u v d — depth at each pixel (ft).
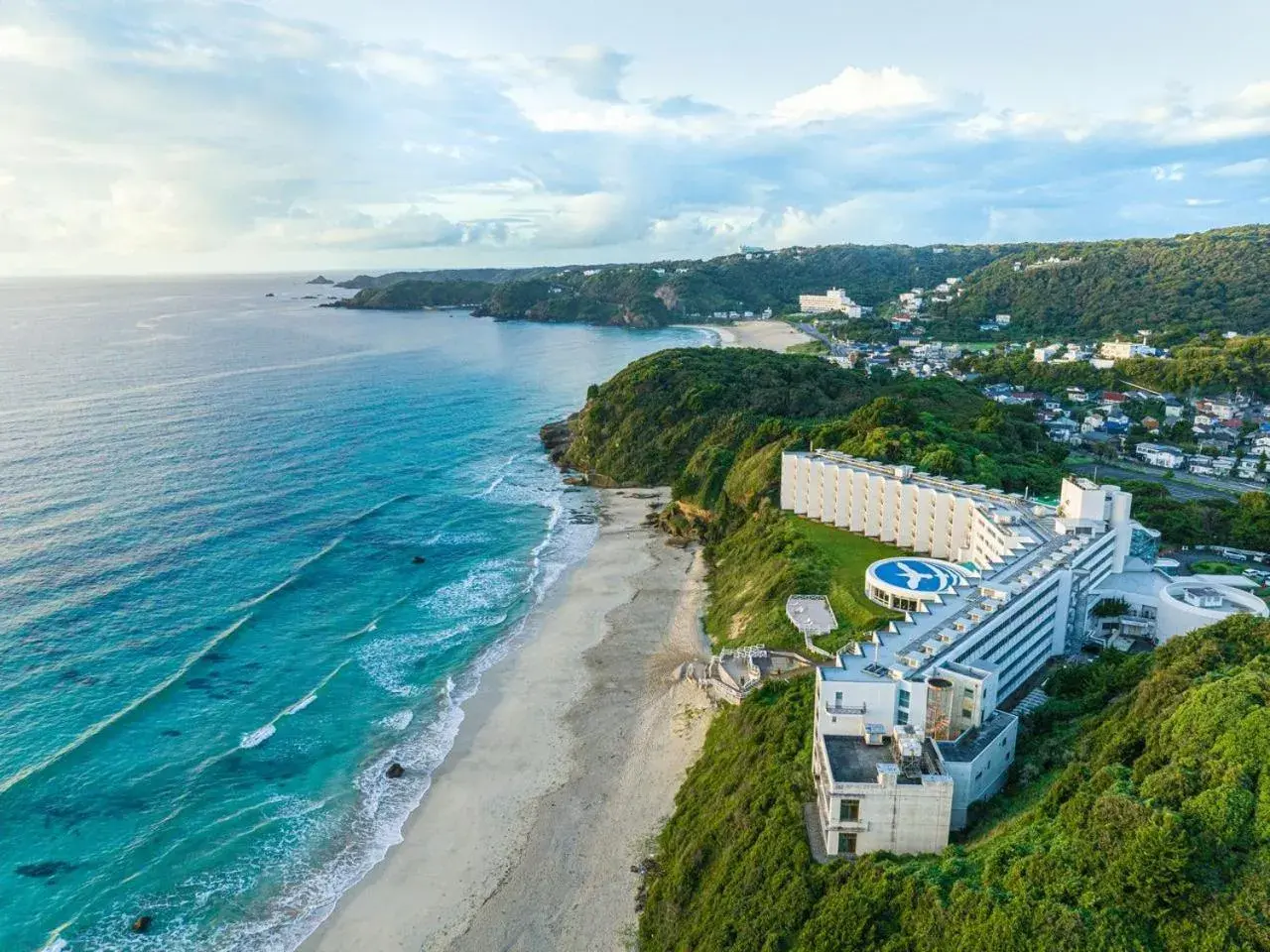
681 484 506.89
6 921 195.62
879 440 431.43
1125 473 549.13
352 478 552.00
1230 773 137.18
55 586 358.43
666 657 324.19
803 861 169.68
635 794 246.06
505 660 326.24
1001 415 560.61
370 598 377.30
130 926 197.06
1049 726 208.95
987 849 155.84
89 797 237.25
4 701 276.41
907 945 142.31
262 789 246.88
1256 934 118.11
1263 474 537.24
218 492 495.41
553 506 527.81
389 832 232.73
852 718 186.91
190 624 337.93
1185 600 265.34
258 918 201.87
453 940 196.95
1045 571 254.68
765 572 353.92
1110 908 129.90
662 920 191.72
